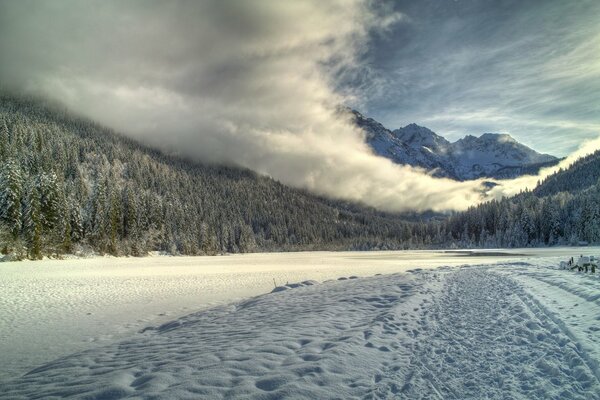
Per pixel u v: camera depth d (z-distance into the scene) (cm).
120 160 15350
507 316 1054
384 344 798
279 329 950
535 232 11081
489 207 14312
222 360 691
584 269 2080
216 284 3077
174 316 1741
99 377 653
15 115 13988
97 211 7531
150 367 689
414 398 537
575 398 526
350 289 1741
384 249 16512
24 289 2628
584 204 10062
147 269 4841
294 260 8044
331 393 545
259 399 521
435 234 16562
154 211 9862
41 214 5903
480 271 2578
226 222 14600
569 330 817
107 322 1628
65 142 13075
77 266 5016
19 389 634
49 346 1262
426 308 1226
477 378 614
